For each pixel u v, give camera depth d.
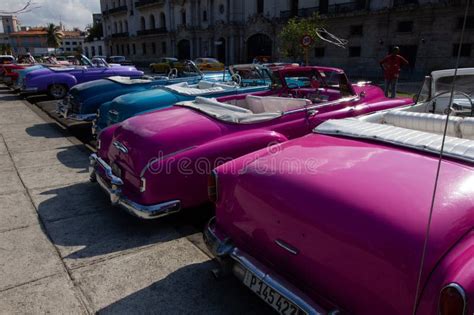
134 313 2.40
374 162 2.04
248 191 2.15
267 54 35.25
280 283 1.93
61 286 2.67
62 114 7.53
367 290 1.61
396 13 24.61
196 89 5.84
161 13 47.88
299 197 1.88
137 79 7.82
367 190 1.77
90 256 3.05
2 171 5.18
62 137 7.27
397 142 2.27
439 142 2.18
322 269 1.78
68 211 3.89
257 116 3.73
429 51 23.58
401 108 3.88
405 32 24.58
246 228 2.21
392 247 1.52
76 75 11.54
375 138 2.38
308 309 1.77
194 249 3.16
